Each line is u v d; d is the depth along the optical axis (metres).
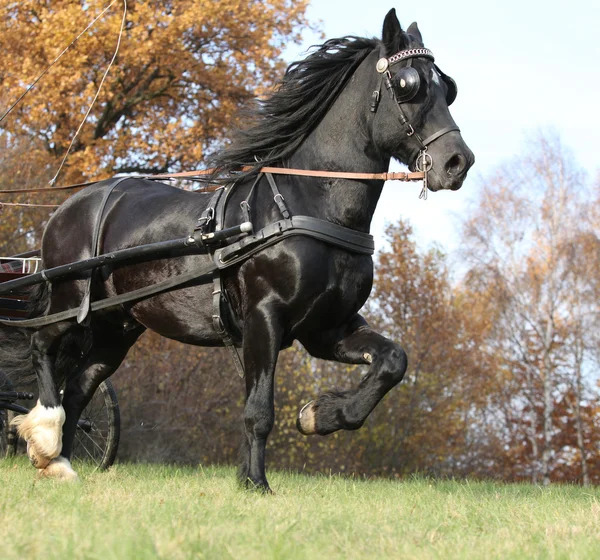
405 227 21.62
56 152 17.47
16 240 15.05
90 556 2.67
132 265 5.35
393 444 18.81
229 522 3.53
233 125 5.27
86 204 5.77
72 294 5.61
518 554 3.08
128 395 14.84
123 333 6.03
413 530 3.60
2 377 6.93
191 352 15.62
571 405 26.53
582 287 26.70
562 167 27.75
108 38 15.84
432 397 20.23
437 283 21.72
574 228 27.34
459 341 22.67
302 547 3.06
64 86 15.60
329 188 4.80
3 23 16.14
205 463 15.56
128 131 17.22
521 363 27.08
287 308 4.71
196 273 4.97
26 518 3.43
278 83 5.20
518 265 27.52
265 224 4.81
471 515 4.27
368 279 4.84
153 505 3.99
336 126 4.88
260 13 17.81
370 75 4.84
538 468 26.45
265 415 4.70
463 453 21.86
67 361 5.92
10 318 6.39
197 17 16.52
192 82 18.14
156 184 5.79
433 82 4.75
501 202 27.91
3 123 15.70
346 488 5.79
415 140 4.70
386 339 4.78
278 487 5.61
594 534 3.69
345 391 4.83
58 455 5.72
